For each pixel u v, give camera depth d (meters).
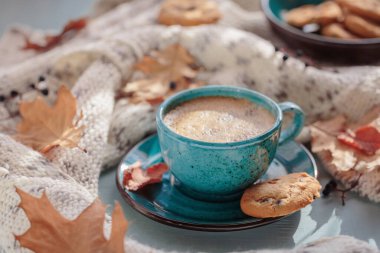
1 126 0.69
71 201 0.54
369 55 0.74
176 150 0.58
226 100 0.64
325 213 0.60
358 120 0.68
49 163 0.60
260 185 0.59
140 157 0.65
